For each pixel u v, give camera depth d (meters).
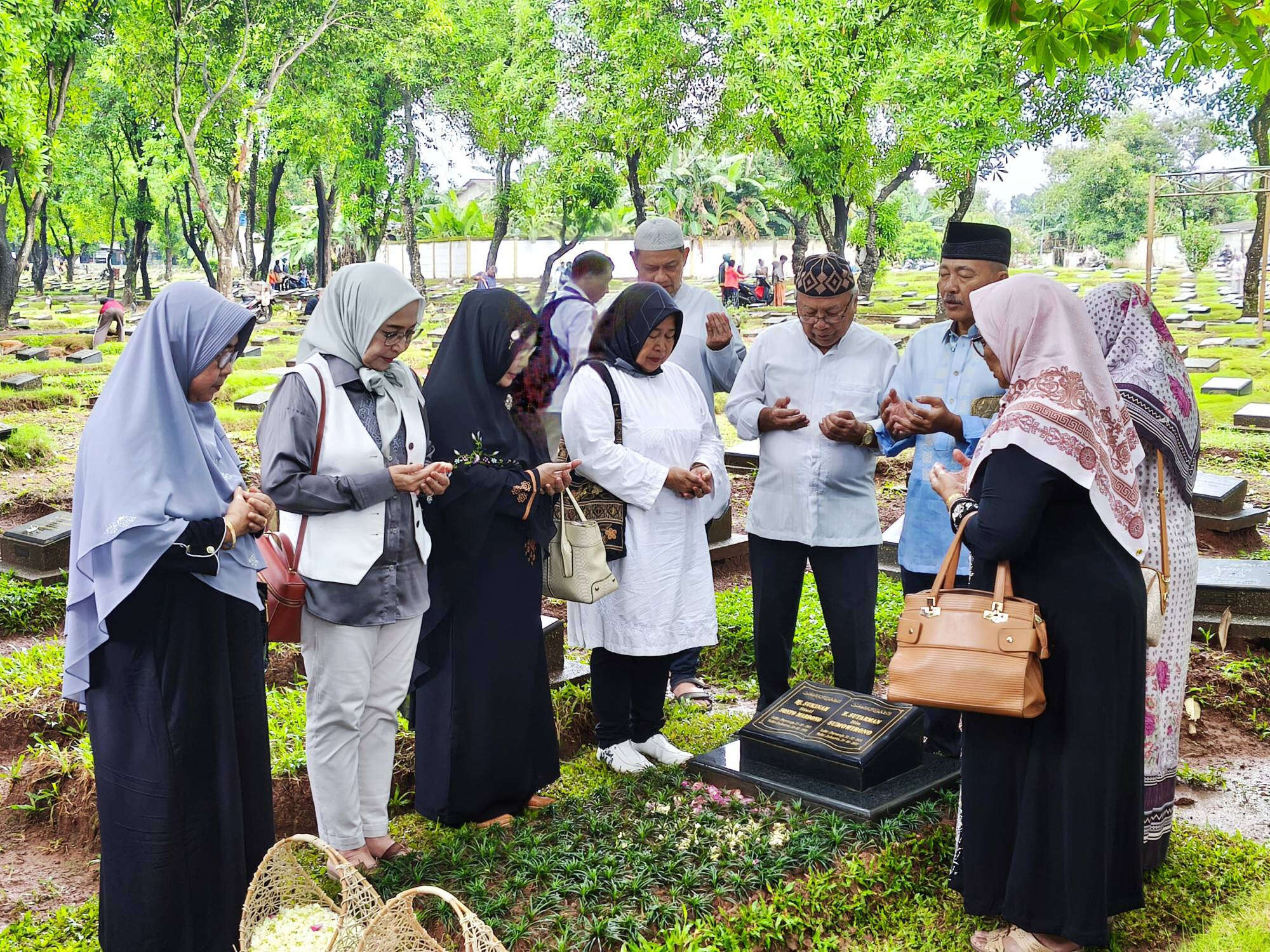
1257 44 4.59
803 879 3.42
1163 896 3.47
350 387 3.41
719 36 18.66
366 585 3.41
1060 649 3.03
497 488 3.66
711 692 5.45
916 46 16.27
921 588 4.42
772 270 35.28
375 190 32.94
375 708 3.58
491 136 28.81
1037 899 3.06
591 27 19.97
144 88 27.48
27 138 21.47
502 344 3.71
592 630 4.25
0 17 19.06
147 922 2.86
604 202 25.66
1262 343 19.36
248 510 3.03
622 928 3.11
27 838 4.07
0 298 25.52
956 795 3.92
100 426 2.88
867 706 4.20
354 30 28.11
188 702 2.89
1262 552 7.36
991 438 3.08
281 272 53.97
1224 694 5.24
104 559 2.79
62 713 4.79
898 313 29.22
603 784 4.24
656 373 4.31
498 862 3.49
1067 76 18.02
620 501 4.12
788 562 4.66
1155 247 53.06
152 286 55.72
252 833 3.09
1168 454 3.44
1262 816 4.20
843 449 4.54
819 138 16.38
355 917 2.70
